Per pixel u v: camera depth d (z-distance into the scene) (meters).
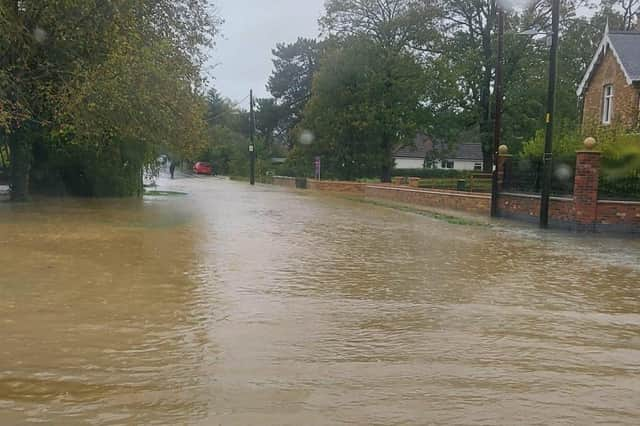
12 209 17.84
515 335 6.10
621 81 25.33
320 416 4.03
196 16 22.06
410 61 39.19
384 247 12.26
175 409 4.09
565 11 38.72
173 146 20.91
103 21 17.16
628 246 13.31
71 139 20.75
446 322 6.52
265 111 75.38
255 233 13.91
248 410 4.10
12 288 7.47
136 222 15.27
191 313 6.56
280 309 6.84
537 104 38.16
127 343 5.48
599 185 16.69
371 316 6.66
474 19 41.56
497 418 4.08
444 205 25.56
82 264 9.19
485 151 41.06
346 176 42.84
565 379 4.88
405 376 4.84
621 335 6.21
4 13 15.41
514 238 14.54
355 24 40.59
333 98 40.69
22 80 17.20
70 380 4.57
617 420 4.11
